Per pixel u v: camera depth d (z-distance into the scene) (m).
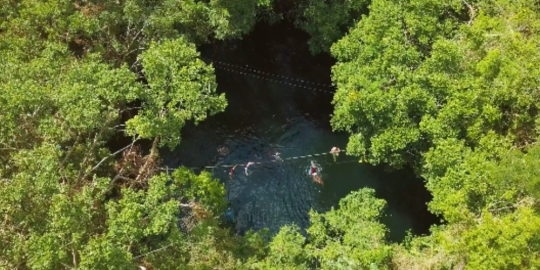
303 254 26.88
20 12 30.77
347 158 37.28
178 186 30.05
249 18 39.34
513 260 21.92
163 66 26.70
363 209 28.67
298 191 35.78
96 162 29.66
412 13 31.28
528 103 26.73
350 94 29.84
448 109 27.50
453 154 26.70
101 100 26.02
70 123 25.09
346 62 34.88
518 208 24.22
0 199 21.48
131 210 22.77
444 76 28.59
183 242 25.67
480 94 27.25
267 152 38.19
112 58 35.53
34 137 26.69
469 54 30.23
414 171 32.69
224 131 39.62
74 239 21.06
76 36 34.09
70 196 23.88
